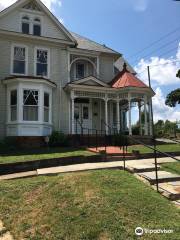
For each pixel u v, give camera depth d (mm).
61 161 12312
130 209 6797
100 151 13453
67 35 21766
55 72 21219
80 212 6793
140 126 23203
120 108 25234
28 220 6941
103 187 8008
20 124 18109
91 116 22406
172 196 7676
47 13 21531
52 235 6184
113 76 23781
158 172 10000
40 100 18781
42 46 21062
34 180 9266
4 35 19906
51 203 7461
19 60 20281
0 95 19062
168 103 39406
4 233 6582
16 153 14547
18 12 20859
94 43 24797
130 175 9492
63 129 20609
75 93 20562
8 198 8109
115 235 5859
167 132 32969
